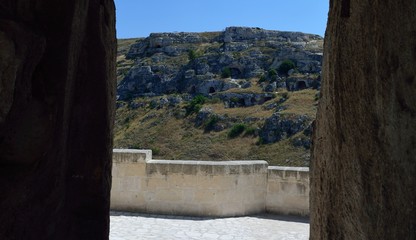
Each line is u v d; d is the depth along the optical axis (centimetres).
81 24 288
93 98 308
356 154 223
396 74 192
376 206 202
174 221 811
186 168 862
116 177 879
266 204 898
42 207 267
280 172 885
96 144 310
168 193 866
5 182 232
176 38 6562
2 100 211
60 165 279
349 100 235
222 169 859
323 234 283
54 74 261
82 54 302
